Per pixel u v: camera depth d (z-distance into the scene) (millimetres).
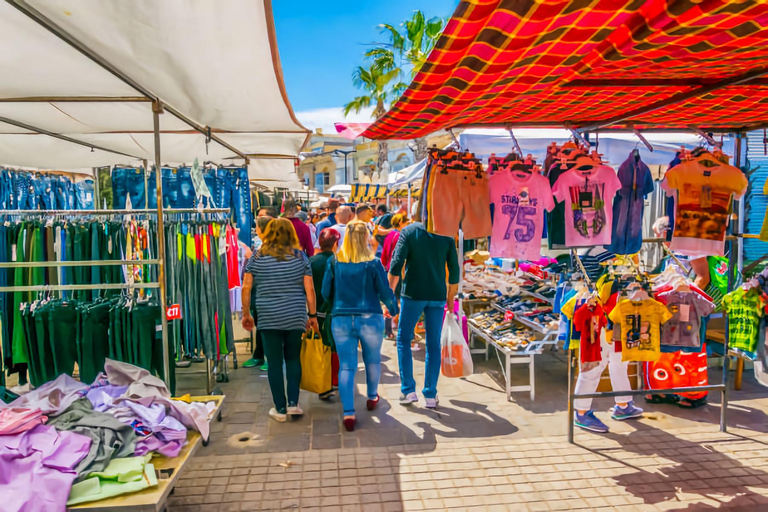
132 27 2373
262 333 4215
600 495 3178
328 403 4766
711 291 5070
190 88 3416
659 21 1917
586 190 3842
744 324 3934
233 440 3963
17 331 4043
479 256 7875
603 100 3377
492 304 6281
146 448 2709
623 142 6254
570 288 4492
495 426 4223
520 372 5664
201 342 4680
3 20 2309
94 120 4668
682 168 4051
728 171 4039
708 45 2207
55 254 4203
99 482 2395
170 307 3818
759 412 4488
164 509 2797
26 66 2945
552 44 2135
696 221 4070
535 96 3145
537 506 3061
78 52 2713
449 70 2400
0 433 2498
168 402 3033
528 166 3811
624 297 3836
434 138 18531
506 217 3785
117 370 3223
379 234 7711
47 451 2445
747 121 4168
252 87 3412
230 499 3141
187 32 2424
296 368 4324
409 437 4012
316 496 3172
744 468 3496
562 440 3957
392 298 4293
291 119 4621
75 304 3844
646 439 3963
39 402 2908
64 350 3771
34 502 2234
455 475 3420
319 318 4816
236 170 6867
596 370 4062
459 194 3754
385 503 3098
